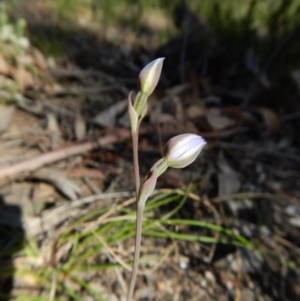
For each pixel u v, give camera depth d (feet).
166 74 0.99
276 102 0.91
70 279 0.53
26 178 0.65
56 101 0.85
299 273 0.58
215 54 1.00
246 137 0.81
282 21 0.94
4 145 0.70
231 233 0.58
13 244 0.55
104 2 1.32
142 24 1.32
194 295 0.54
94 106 0.85
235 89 0.95
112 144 0.74
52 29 1.10
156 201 0.64
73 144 0.72
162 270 0.56
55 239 0.57
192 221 0.58
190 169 0.71
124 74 1.02
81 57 1.07
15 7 1.26
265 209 0.66
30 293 0.51
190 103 0.86
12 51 0.91
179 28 1.21
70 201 0.62
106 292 0.52
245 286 0.56
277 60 0.95
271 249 0.60
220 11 1.01
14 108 0.79
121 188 0.66
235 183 0.69
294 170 0.75
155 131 0.75
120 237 0.57
